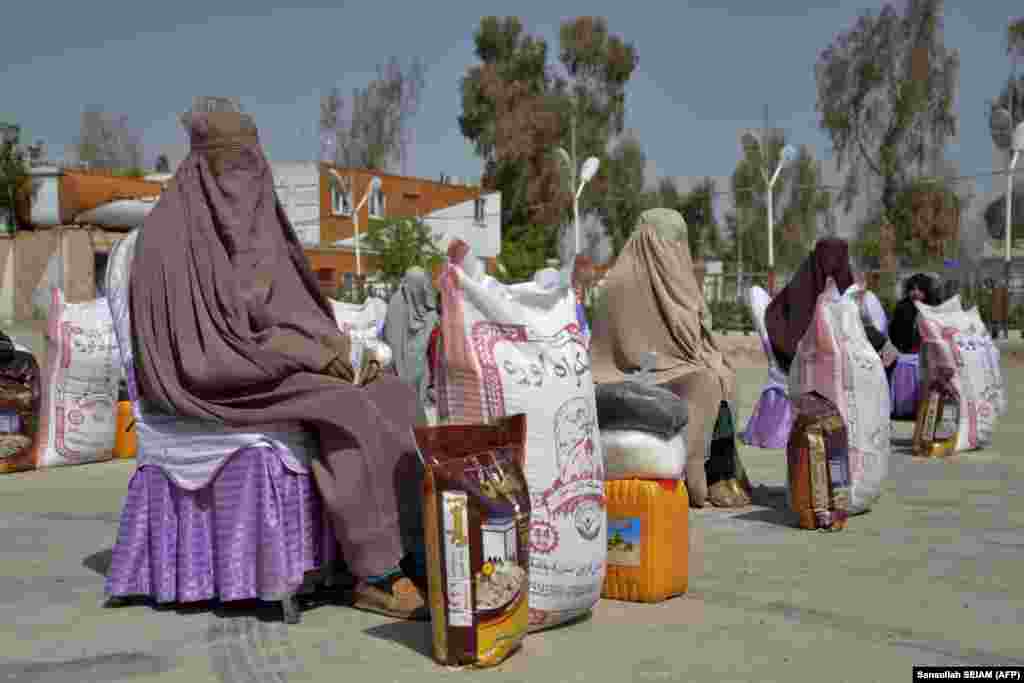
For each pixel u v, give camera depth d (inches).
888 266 1779.0
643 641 178.5
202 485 192.9
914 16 1861.5
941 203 1876.2
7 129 1473.9
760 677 160.7
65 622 189.5
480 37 2129.7
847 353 277.9
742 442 428.1
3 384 361.1
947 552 243.8
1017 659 169.6
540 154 2069.4
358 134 2301.9
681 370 293.9
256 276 201.6
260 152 209.6
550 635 182.1
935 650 174.1
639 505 200.8
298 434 194.4
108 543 252.4
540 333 184.4
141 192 1121.4
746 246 2491.4
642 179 2317.9
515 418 173.2
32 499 311.0
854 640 179.2
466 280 182.4
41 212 1104.2
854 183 1943.9
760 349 984.9
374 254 1423.5
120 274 208.4
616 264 307.0
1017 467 372.8
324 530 199.5
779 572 225.6
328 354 199.6
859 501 280.2
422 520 195.3
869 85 1891.0
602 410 204.2
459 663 163.8
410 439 195.3
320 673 161.6
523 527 169.3
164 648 174.6
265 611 197.0
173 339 195.5
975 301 1162.6
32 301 1136.2
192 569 194.5
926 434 396.8
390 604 192.2
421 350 422.3
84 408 382.0
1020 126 1154.7
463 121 2118.6
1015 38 1790.1
